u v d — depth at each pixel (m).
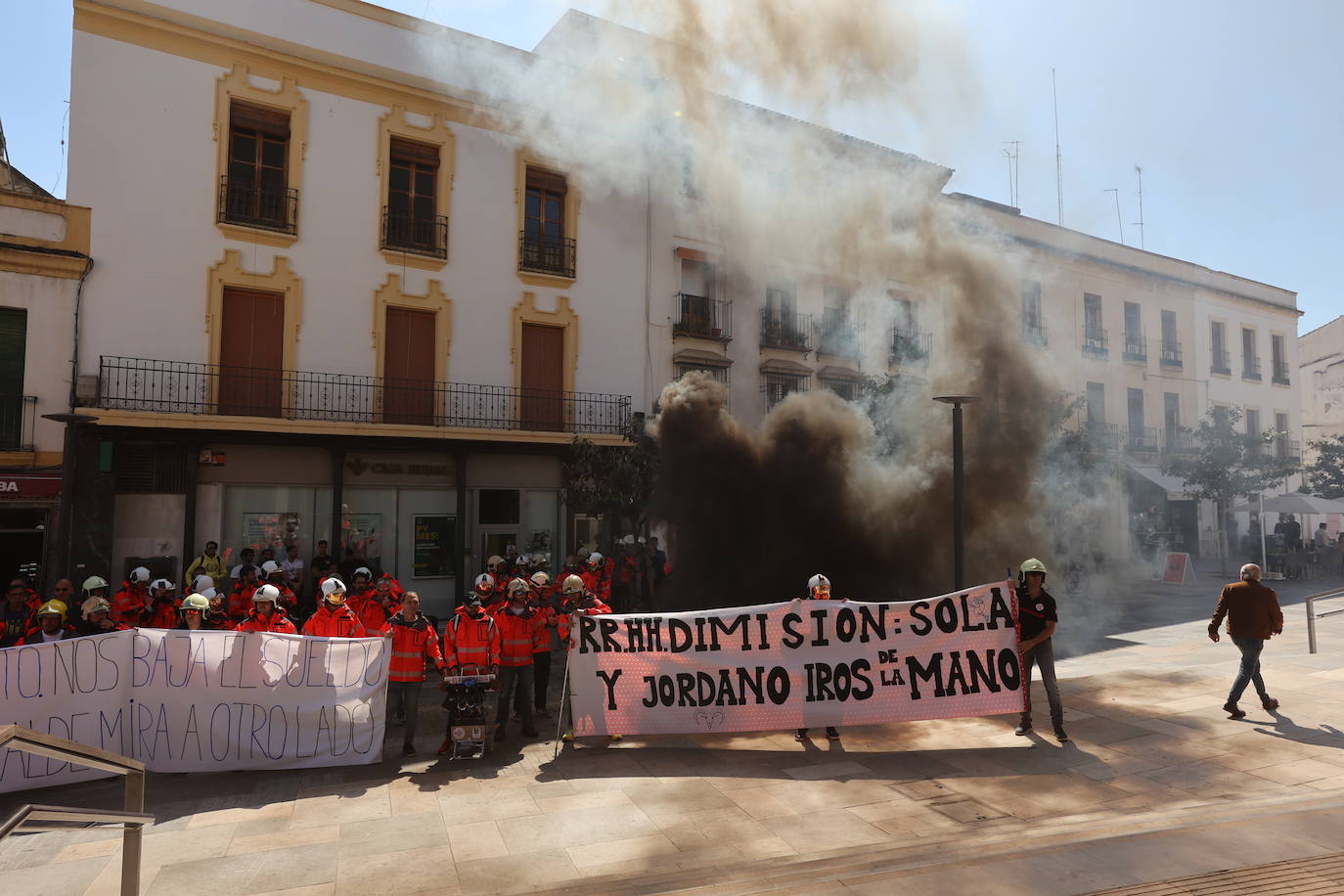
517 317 16.70
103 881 4.38
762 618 7.25
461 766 6.61
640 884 4.25
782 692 7.16
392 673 7.02
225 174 14.00
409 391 15.62
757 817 5.29
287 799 5.80
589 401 17.42
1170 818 5.00
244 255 14.12
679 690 7.17
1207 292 31.77
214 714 6.52
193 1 13.76
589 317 17.56
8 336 12.45
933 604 7.29
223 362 14.04
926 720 7.17
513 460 16.59
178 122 13.65
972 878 3.93
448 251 15.98
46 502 12.36
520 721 8.14
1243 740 6.78
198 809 5.59
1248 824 4.66
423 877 4.41
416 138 15.77
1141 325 29.53
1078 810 5.31
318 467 14.65
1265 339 33.84
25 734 2.79
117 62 13.22
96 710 6.35
